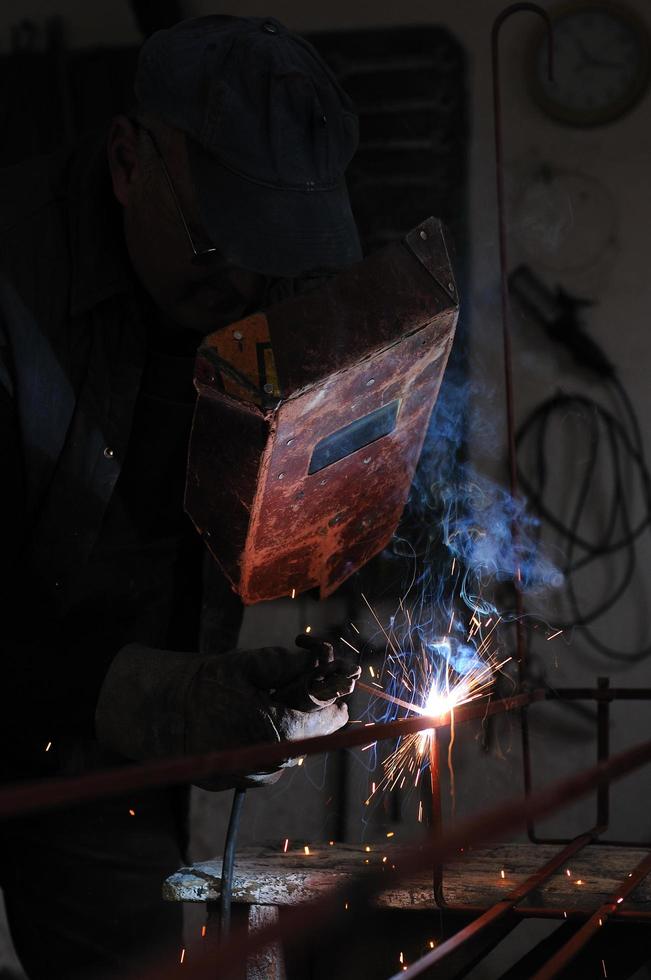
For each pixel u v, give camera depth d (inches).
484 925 33.6
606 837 117.3
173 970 25.0
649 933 38.7
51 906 58.7
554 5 121.1
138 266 49.4
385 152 123.4
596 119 120.5
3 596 48.6
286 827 120.7
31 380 49.3
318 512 46.3
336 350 38.7
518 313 122.0
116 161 48.4
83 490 50.8
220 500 42.8
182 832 62.2
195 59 44.8
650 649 119.5
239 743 39.5
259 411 38.0
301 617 121.6
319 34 124.2
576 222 121.3
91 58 126.4
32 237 50.1
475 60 121.8
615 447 120.7
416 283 40.3
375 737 29.7
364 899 25.0
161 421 53.9
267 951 41.3
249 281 47.3
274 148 42.7
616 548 120.5
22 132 127.6
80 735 44.0
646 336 120.4
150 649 44.2
